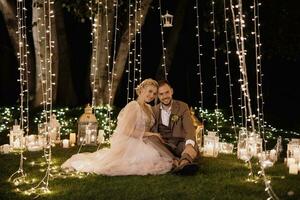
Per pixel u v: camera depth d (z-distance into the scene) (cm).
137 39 1059
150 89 456
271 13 864
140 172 421
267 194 363
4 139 616
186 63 1102
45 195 358
